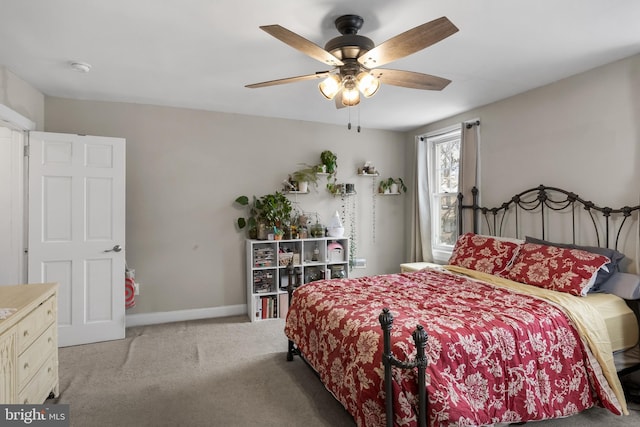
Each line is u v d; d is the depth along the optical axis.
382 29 2.23
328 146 4.72
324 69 2.90
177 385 2.55
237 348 3.24
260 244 4.29
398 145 5.14
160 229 3.95
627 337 2.35
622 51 2.55
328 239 4.41
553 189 3.13
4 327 1.67
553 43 2.43
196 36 2.34
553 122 3.17
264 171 4.39
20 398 1.86
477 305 2.24
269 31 1.71
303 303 2.68
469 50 2.54
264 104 3.88
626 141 2.65
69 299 3.28
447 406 1.56
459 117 4.23
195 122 4.08
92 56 2.64
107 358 3.00
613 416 2.16
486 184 3.86
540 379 1.91
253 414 2.19
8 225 3.14
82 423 2.09
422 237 4.74
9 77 2.89
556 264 2.65
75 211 3.30
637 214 2.58
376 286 2.82
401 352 1.64
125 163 3.66
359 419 1.74
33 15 2.08
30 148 3.17
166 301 3.99
